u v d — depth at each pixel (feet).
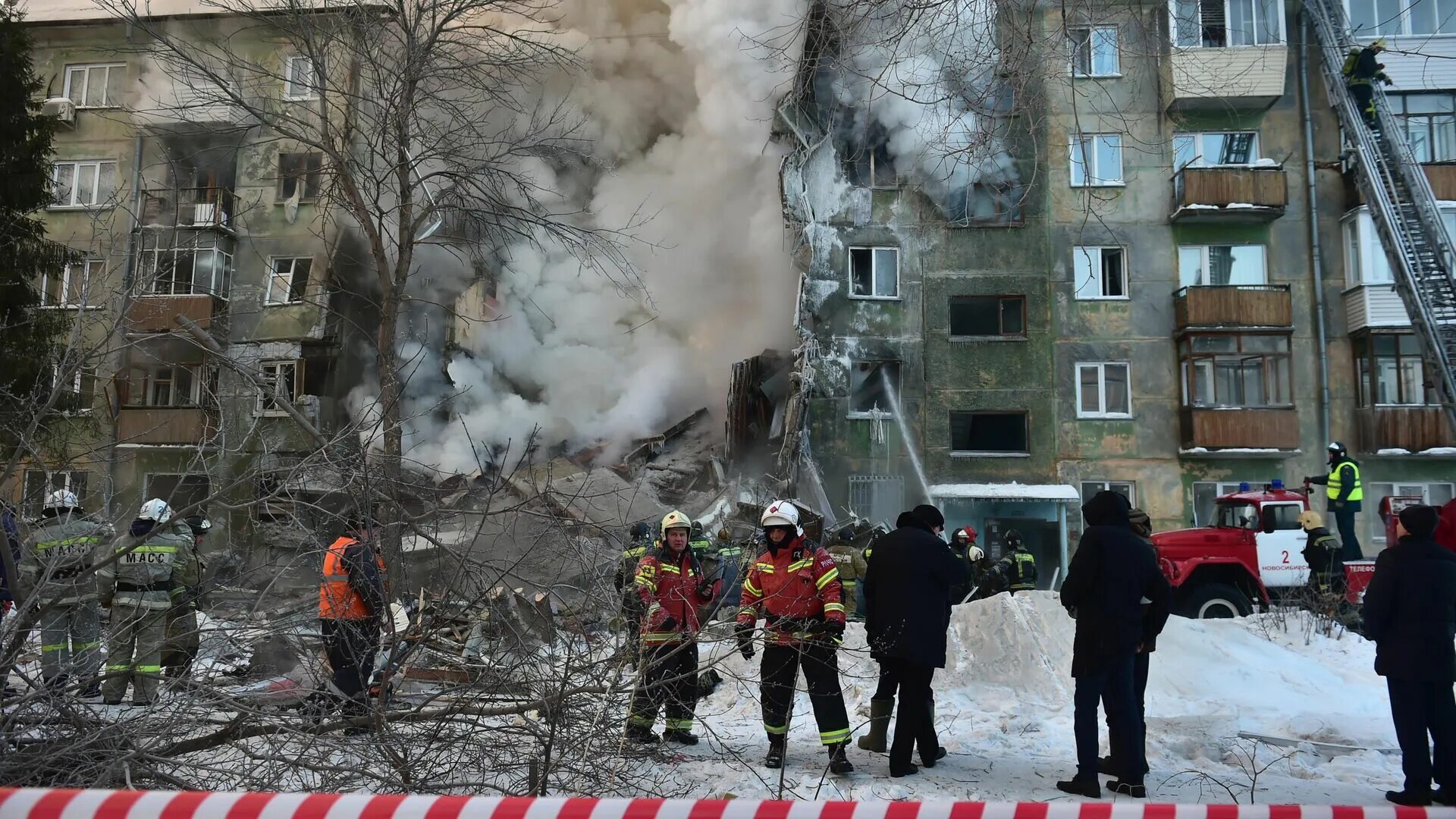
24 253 52.11
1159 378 75.41
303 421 21.50
